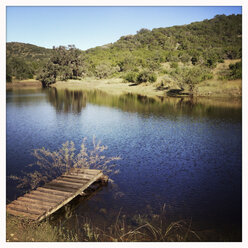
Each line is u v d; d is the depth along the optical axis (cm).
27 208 506
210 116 1572
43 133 1295
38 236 429
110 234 449
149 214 521
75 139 1160
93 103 2516
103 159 874
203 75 2811
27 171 782
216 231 457
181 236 443
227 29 8150
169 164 809
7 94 3716
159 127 1338
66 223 492
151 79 3775
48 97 3238
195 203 564
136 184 671
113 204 568
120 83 4919
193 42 8394
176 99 2464
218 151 920
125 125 1423
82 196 610
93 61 8375
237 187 638
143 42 12206
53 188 603
